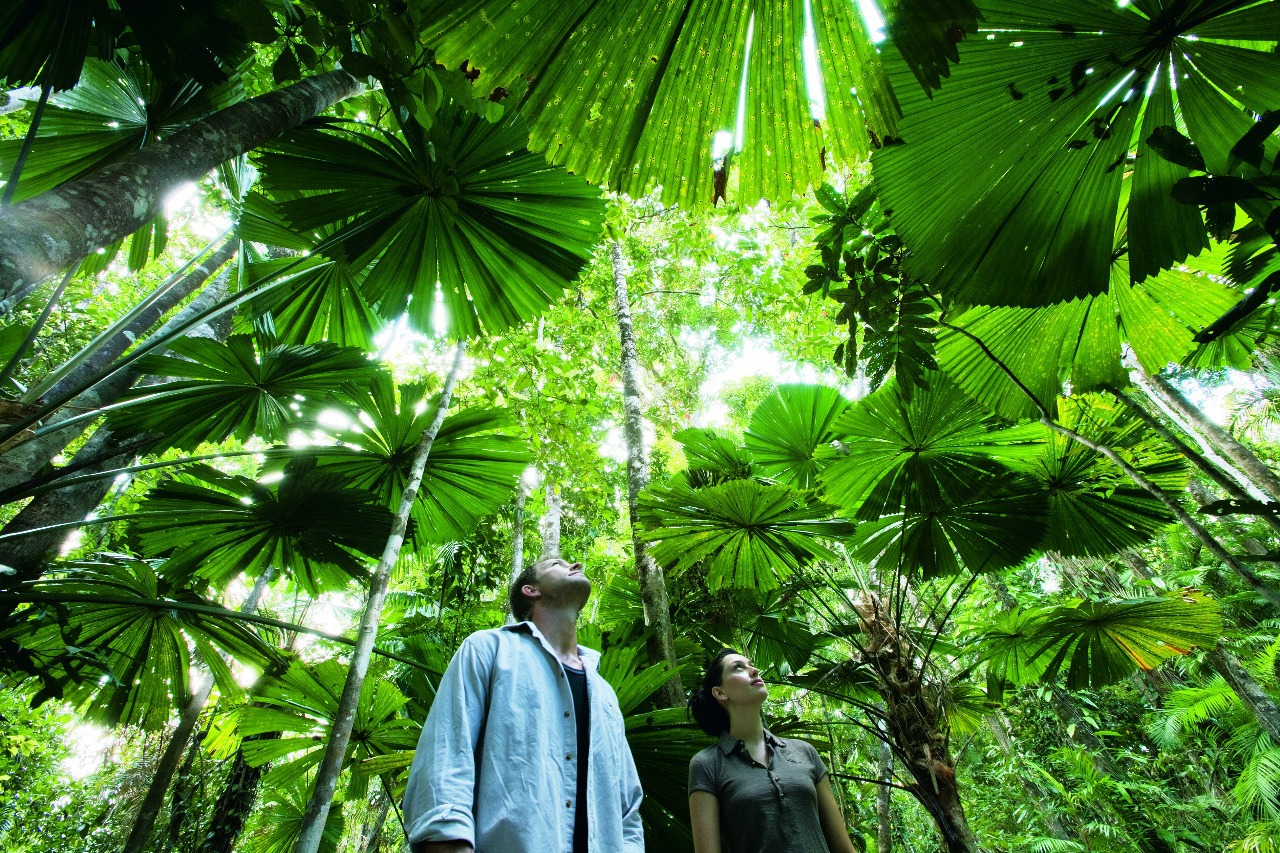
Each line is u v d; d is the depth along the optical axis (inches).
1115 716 358.3
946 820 101.5
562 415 221.9
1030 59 51.3
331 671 124.0
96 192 44.4
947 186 60.3
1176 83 50.6
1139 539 131.0
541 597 66.2
